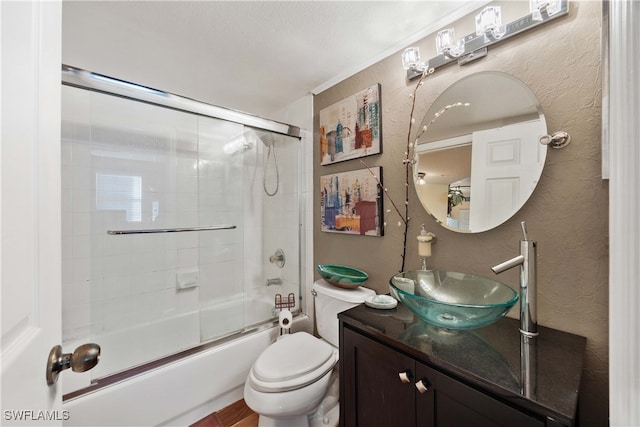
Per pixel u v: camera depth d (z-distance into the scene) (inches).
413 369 32.7
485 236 44.4
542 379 26.3
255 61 63.5
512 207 40.9
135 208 73.8
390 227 59.1
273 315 80.0
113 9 46.6
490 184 43.3
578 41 35.3
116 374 51.8
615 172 20.5
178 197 80.3
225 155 88.0
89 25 50.6
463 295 44.7
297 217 84.0
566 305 36.6
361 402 40.0
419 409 32.1
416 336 35.9
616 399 20.2
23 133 16.3
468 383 27.9
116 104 66.8
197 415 58.2
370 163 63.2
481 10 44.9
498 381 26.1
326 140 74.0
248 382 49.4
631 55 19.4
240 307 86.0
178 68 66.6
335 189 71.4
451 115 48.1
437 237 50.6
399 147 57.2
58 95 21.3
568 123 36.2
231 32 53.2
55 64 20.8
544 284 38.4
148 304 74.9
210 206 85.4
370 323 40.3
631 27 19.5
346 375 42.5
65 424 43.5
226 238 87.7
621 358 19.9
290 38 55.3
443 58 48.8
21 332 16.0
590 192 34.6
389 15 48.8
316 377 47.7
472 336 35.6
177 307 79.0
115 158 70.5
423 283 48.9
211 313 82.4
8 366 13.9
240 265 90.0
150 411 51.4
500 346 32.8
